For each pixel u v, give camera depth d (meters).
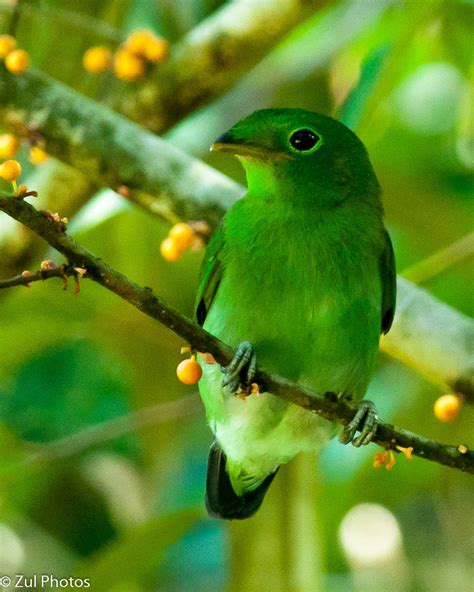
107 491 14.70
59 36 12.64
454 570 14.57
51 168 12.38
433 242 14.76
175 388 14.23
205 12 14.52
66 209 12.44
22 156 13.19
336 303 9.96
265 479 11.21
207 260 10.43
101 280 7.68
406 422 13.41
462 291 14.31
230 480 11.15
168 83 12.58
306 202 10.18
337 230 10.13
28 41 12.61
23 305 13.66
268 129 10.24
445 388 10.37
